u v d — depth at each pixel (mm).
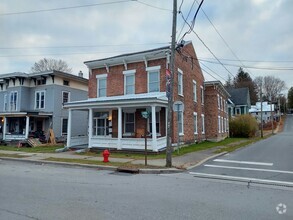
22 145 24438
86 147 20594
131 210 5875
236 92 63406
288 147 22141
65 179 9602
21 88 30391
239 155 17062
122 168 11805
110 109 21766
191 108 24688
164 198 6965
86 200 6652
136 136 20438
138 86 21156
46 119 29344
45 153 18438
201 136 27906
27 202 6430
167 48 19719
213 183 9164
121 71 22125
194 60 26281
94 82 23547
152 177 10281
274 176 10547
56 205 6188
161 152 17562
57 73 29297
